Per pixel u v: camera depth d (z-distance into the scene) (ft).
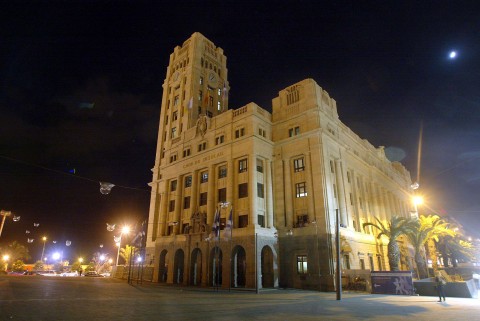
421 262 125.18
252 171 133.08
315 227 122.83
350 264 128.67
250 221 125.49
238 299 76.13
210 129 161.99
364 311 53.98
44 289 86.12
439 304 65.46
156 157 223.71
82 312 47.06
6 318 39.75
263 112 151.94
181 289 111.75
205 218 144.36
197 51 231.30
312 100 143.54
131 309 52.11
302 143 139.13
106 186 75.31
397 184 229.86
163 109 238.27
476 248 228.43
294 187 137.59
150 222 204.74
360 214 157.69
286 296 87.10
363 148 187.01
